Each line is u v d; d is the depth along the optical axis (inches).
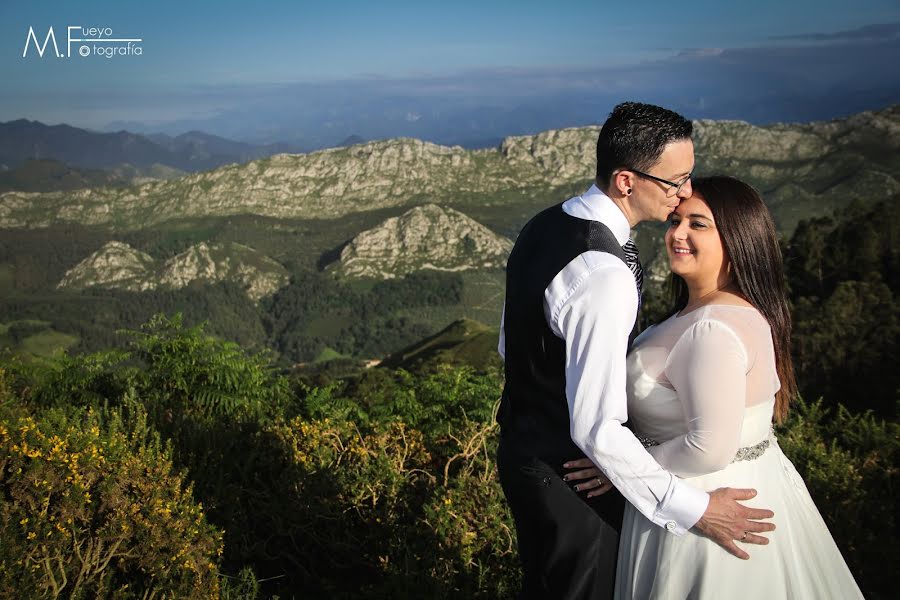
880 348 812.0
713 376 71.7
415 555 121.0
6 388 186.9
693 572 74.4
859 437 166.7
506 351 84.6
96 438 110.9
